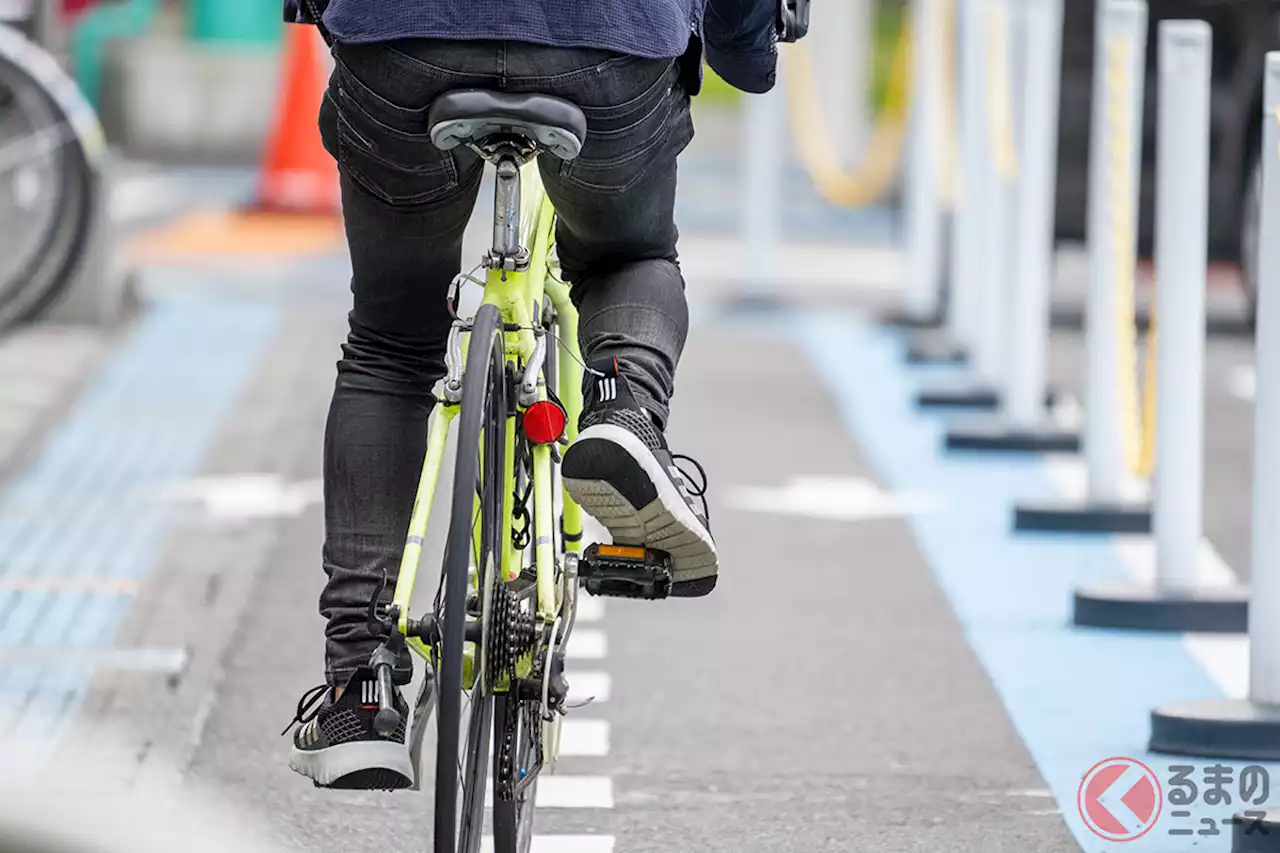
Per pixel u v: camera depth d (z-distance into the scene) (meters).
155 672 16.47
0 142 29.47
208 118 57.28
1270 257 14.19
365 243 10.58
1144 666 17.28
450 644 9.33
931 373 31.27
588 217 10.59
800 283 39.72
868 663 17.31
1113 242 21.28
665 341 10.70
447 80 9.84
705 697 16.28
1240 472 25.45
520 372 10.59
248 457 24.09
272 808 13.46
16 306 30.11
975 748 15.08
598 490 10.31
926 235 34.81
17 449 24.12
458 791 9.47
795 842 13.11
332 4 9.98
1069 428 26.23
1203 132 17.36
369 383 10.84
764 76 11.91
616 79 9.96
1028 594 19.70
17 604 18.31
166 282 35.88
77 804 10.78
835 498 23.55
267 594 18.83
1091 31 36.03
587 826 13.36
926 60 34.38
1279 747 14.73
